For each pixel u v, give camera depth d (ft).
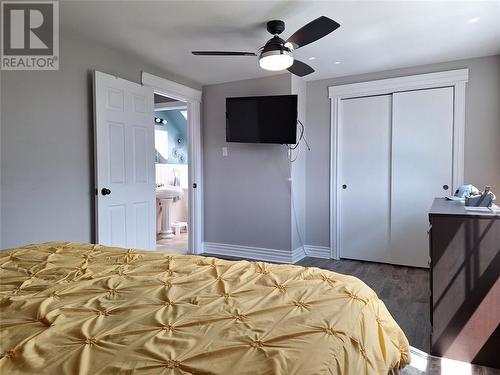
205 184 15.17
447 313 6.57
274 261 13.74
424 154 12.36
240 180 14.35
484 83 11.37
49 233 9.16
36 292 4.23
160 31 9.34
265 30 9.25
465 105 11.65
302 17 8.48
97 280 4.63
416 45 10.33
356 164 13.60
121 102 10.80
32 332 3.26
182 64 12.10
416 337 7.45
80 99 9.86
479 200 7.45
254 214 14.12
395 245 13.03
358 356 3.22
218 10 8.09
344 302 3.98
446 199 9.77
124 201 10.94
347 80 13.53
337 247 14.02
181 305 3.85
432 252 6.66
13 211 8.39
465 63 11.60
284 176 13.43
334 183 13.93
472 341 6.43
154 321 3.46
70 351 2.91
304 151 14.44
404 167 12.69
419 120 12.37
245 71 12.91
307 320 3.46
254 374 2.60
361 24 8.87
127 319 3.51
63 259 5.61
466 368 6.31
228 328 3.31
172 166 21.47
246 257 14.29
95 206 10.15
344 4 7.83
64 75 9.45
